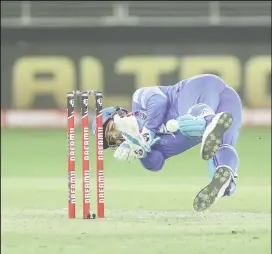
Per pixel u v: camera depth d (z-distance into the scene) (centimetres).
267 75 12119
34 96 12162
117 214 3152
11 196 4112
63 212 3244
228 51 12212
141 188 4594
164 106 3050
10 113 11688
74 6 12912
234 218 2934
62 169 6147
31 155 7488
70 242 2323
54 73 12194
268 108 11888
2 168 6266
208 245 2247
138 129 3017
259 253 2117
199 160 6688
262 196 3972
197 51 12238
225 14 12788
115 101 12156
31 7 12781
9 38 12200
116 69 12244
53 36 12250
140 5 12938
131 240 2348
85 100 2806
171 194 4203
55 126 11706
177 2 12875
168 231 2530
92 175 5406
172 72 12194
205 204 2845
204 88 3117
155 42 12256
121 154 3022
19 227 2678
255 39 12156
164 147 3081
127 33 12250
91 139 3266
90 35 12250
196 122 2955
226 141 3045
